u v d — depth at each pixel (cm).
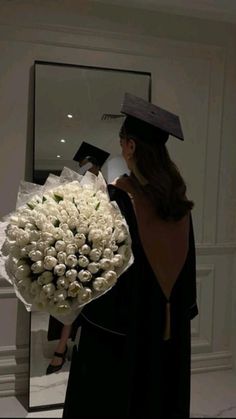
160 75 282
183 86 288
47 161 258
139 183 133
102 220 125
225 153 302
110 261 123
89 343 135
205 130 296
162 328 131
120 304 130
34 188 140
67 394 142
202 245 300
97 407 132
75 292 121
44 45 256
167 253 133
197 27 288
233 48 298
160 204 131
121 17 270
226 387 282
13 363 261
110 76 268
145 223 130
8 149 254
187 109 290
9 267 127
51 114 258
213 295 307
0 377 260
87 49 265
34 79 254
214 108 297
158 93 283
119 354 129
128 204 131
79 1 261
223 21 292
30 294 125
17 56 252
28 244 122
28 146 258
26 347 263
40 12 254
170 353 135
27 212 126
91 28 264
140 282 129
